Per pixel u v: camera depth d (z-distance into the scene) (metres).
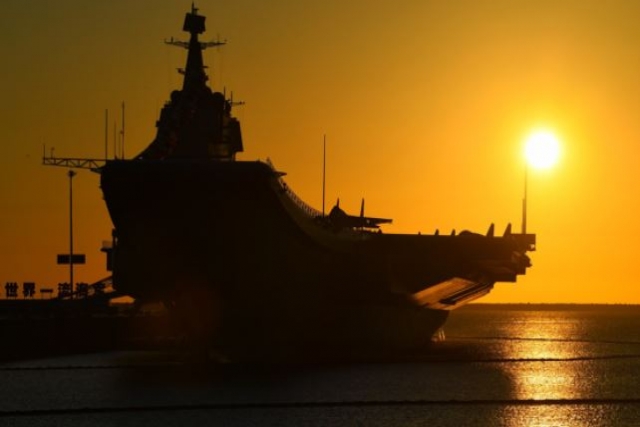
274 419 186.88
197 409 196.62
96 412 193.88
